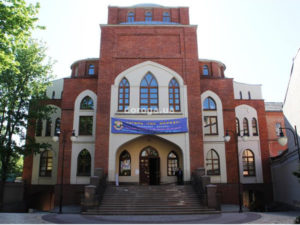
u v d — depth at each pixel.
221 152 23.77
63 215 16.20
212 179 23.11
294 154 20.20
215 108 24.80
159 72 22.89
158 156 23.45
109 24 23.67
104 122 21.48
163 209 16.78
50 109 25.06
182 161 21.75
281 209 22.12
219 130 24.23
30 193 24.98
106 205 17.14
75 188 22.52
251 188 25.22
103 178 19.30
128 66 22.94
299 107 19.30
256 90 33.94
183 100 22.19
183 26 23.88
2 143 21.94
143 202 17.50
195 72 22.80
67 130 23.78
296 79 19.69
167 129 21.48
